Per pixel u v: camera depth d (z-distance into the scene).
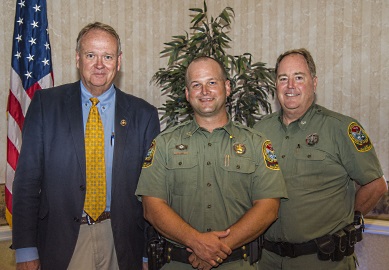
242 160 1.86
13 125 3.10
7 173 3.10
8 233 3.28
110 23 3.65
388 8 3.23
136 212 2.05
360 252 3.42
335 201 2.01
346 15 3.39
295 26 3.58
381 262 3.33
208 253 1.70
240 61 3.13
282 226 2.02
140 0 3.76
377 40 3.29
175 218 1.78
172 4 3.88
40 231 1.95
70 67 3.53
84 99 2.01
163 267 1.89
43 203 1.94
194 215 1.84
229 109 3.22
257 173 1.86
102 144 1.96
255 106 3.19
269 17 3.68
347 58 3.41
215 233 1.72
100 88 1.97
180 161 1.88
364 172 1.99
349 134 2.01
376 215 3.34
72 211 1.91
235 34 3.81
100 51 1.92
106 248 1.97
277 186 1.83
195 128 1.94
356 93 3.39
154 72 3.84
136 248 2.07
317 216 1.99
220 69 1.90
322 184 2.02
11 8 3.26
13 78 3.11
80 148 1.92
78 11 3.53
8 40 3.26
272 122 2.22
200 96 1.86
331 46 3.46
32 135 1.92
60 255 1.90
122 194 1.97
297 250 1.99
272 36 3.67
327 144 2.04
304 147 2.05
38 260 1.93
